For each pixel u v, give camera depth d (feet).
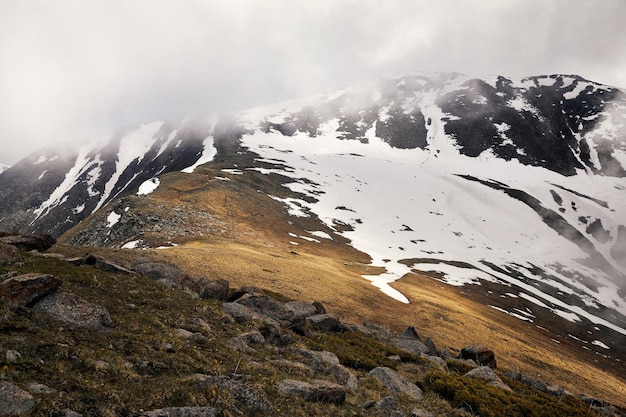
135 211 313.12
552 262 515.91
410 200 629.92
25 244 92.43
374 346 102.37
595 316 385.91
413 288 270.46
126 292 72.64
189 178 456.86
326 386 53.06
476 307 276.21
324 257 323.57
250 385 47.29
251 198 447.01
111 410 34.45
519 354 182.80
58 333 46.65
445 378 78.23
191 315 73.31
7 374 34.42
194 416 36.78
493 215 622.54
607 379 199.11
